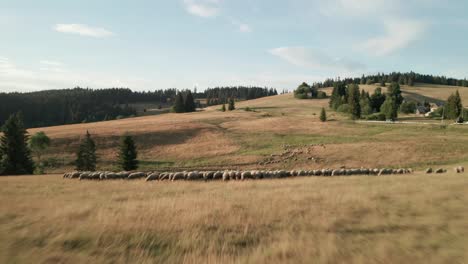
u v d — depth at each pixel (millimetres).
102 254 6383
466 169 32031
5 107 170875
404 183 16875
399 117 117750
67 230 7875
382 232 7777
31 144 55656
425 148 56625
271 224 8570
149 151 65000
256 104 184375
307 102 178250
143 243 7020
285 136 78125
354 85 144750
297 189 15164
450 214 9438
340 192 13781
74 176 24938
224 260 6012
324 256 6133
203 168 52031
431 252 6383
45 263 5961
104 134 75000
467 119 98875
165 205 11070
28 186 17781
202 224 8531
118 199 12977
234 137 77562
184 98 175000
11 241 7105
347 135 77062
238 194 13742
